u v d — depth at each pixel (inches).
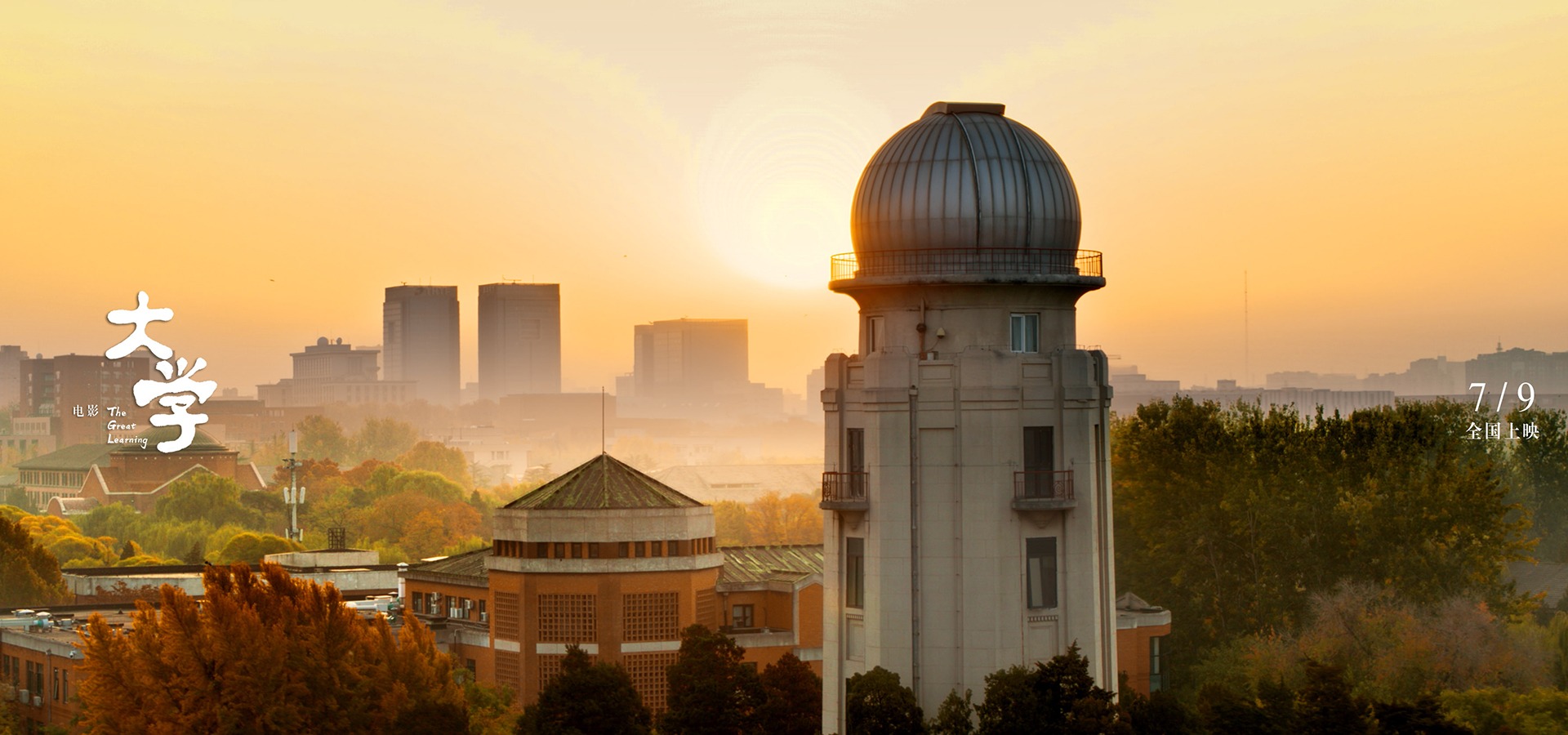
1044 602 5152.6
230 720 5944.9
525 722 5703.7
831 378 5310.0
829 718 5300.2
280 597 6318.9
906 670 5093.5
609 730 5639.8
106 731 6058.1
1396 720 4943.4
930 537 5108.3
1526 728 5846.5
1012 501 5078.7
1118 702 5285.4
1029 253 5167.3
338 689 6092.5
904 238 5162.4
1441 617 7770.7
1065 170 5265.8
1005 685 4889.3
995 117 5280.5
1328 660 7406.5
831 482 5275.6
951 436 5098.4
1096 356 5241.1
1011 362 5093.5
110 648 6082.7
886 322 5216.5
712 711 5807.1
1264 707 5128.0
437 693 6245.1
